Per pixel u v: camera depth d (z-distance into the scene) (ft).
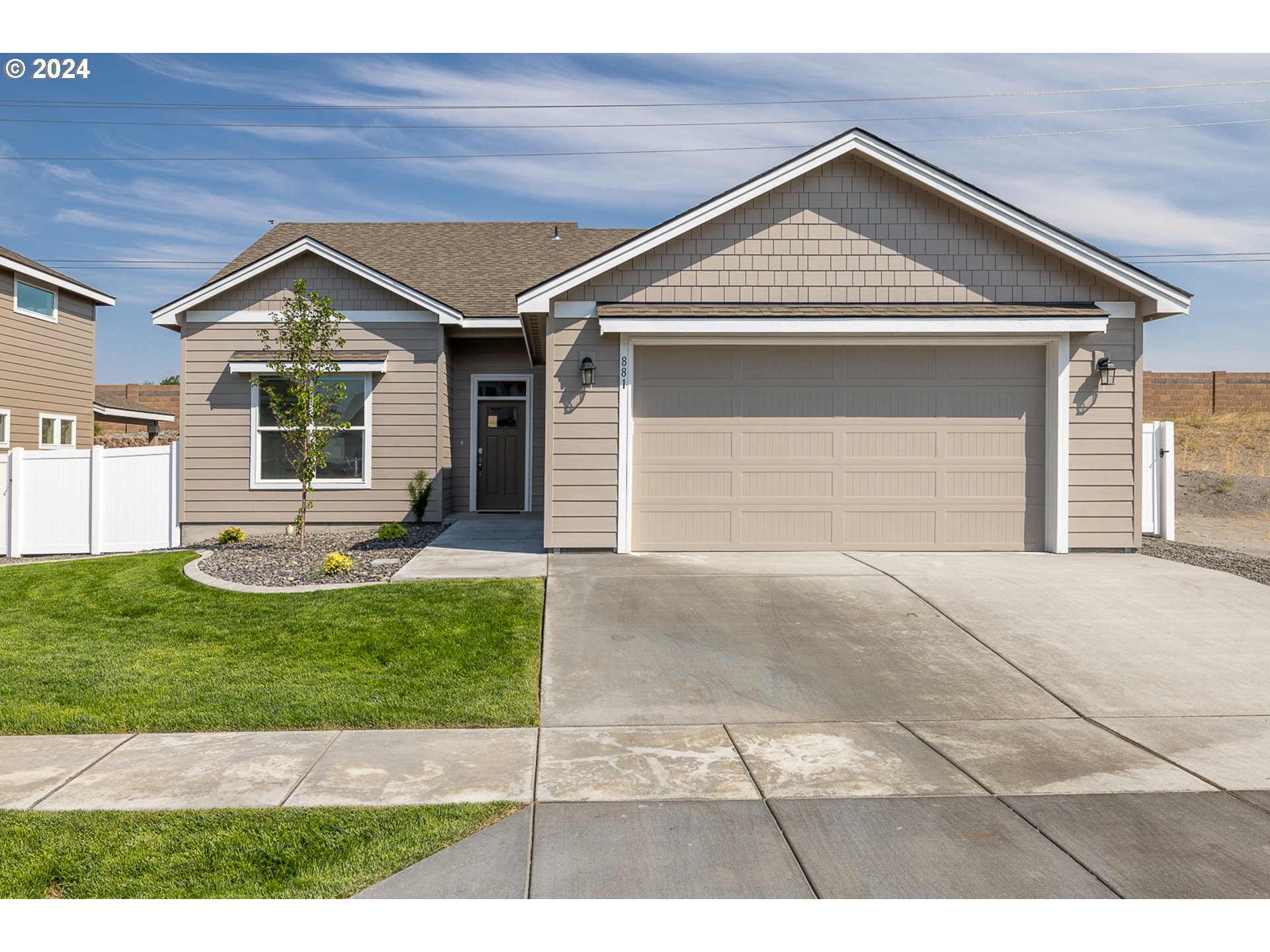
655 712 19.02
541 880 11.92
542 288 34.09
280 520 47.67
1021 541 35.35
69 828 13.38
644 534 35.06
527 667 21.56
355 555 36.73
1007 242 34.99
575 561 33.22
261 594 28.91
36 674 21.17
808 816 13.93
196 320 47.39
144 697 19.54
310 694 19.67
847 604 26.76
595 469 34.65
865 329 33.40
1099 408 34.81
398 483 48.24
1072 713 19.13
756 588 28.55
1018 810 14.19
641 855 12.63
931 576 30.17
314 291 47.75
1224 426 83.76
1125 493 34.88
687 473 35.01
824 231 34.91
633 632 24.20
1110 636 24.13
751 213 34.94
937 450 35.22
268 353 46.93
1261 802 14.55
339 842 12.96
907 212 35.01
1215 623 25.22
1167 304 34.01
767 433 35.14
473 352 53.62
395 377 48.24
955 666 21.89
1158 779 15.53
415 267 58.65
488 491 54.34
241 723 18.16
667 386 34.99
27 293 64.18
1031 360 35.29
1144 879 11.98
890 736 17.71
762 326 33.30
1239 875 12.12
